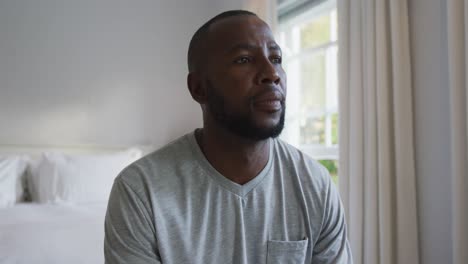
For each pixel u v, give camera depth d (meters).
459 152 1.29
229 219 0.71
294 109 2.68
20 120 2.65
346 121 1.82
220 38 0.71
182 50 3.26
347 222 1.80
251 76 0.68
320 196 0.79
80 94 2.85
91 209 2.12
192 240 0.68
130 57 3.04
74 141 2.82
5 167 2.31
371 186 1.64
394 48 1.55
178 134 3.22
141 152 2.94
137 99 3.06
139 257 0.66
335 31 2.34
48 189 2.35
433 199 1.47
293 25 2.71
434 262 1.46
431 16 1.49
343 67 1.84
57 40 2.78
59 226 1.66
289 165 0.82
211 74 0.72
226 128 0.71
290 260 0.73
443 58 1.45
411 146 1.52
